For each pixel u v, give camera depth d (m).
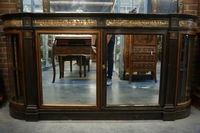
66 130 1.60
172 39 1.64
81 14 1.57
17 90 1.82
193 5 2.24
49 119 1.77
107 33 1.64
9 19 1.63
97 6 2.34
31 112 1.73
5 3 2.15
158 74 1.95
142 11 2.35
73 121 1.76
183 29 1.66
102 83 1.71
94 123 1.72
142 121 1.76
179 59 1.70
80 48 2.32
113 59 2.10
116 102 1.83
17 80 1.80
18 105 1.77
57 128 1.63
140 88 2.16
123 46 2.40
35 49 1.66
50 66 2.24
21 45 1.64
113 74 2.19
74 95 2.01
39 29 1.62
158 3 2.23
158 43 1.96
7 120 1.78
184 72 1.83
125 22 1.61
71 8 2.28
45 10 2.17
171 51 1.66
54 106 1.75
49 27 1.61
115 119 1.78
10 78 1.85
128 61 2.37
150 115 1.78
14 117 1.82
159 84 1.81
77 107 1.75
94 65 1.95
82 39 2.15
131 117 1.78
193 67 2.32
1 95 2.14
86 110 1.76
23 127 1.64
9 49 1.79
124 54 2.39
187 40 1.77
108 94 1.92
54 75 2.31
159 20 1.62
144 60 2.28
